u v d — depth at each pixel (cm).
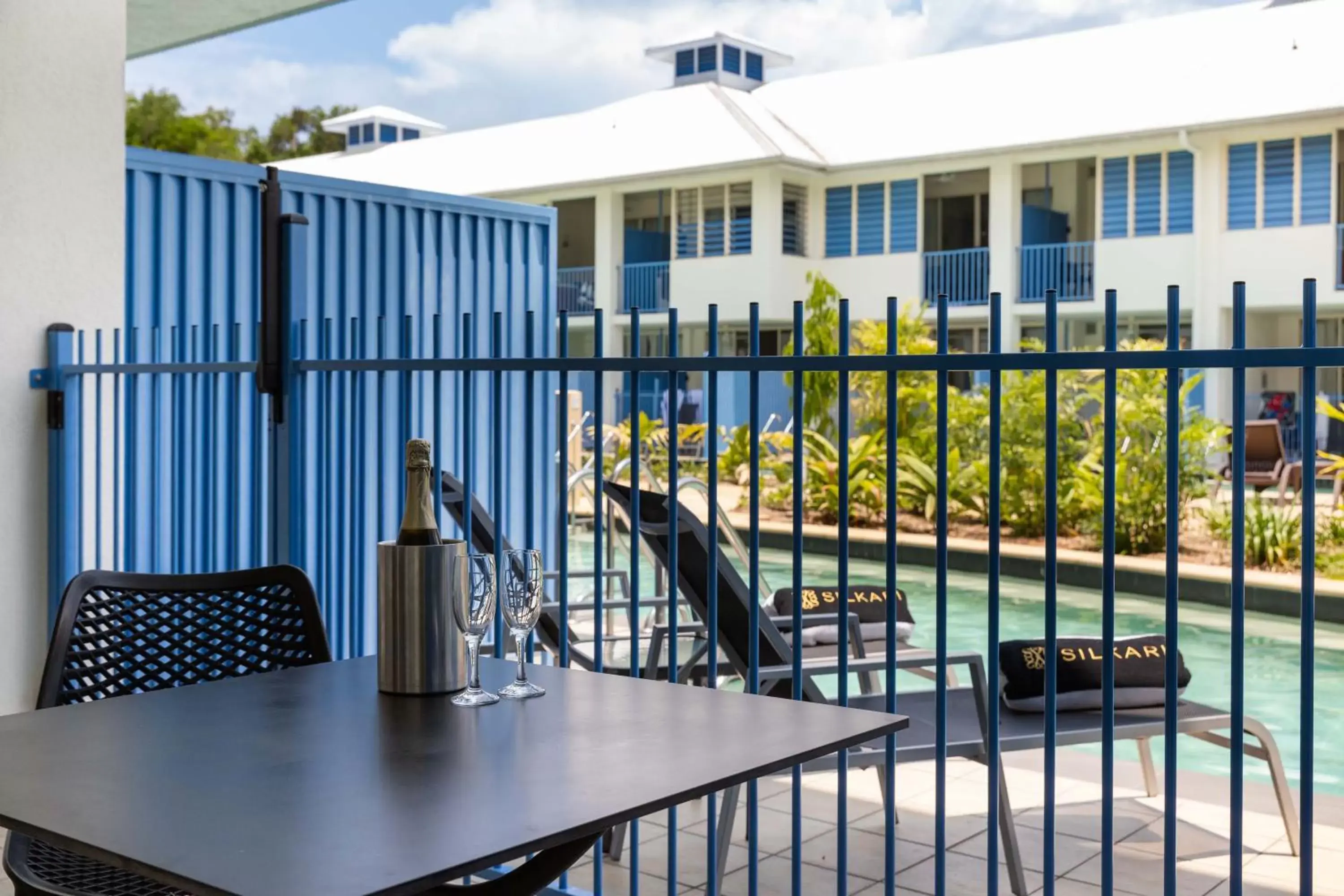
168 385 479
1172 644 198
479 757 155
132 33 776
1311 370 181
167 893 180
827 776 408
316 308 561
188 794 142
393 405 591
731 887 312
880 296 2172
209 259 515
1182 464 1112
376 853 124
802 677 263
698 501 1403
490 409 645
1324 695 615
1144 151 1908
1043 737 306
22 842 174
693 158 2230
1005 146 1986
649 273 2355
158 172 495
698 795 145
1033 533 1169
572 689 190
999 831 312
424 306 612
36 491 422
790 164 2123
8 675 417
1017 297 2052
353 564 324
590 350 2459
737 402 2023
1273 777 330
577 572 400
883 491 1280
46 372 422
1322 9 1989
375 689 192
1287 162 1806
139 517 461
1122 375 1121
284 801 139
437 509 288
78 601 222
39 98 417
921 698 355
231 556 371
